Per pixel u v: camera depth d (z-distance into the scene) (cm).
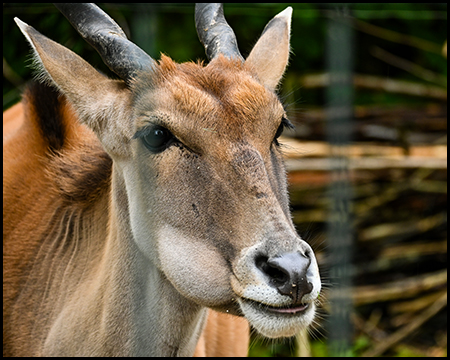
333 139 1744
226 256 768
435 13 2216
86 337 915
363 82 2259
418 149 2112
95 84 875
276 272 729
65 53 878
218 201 775
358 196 2036
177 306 871
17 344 1014
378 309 1911
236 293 751
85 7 902
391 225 2014
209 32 942
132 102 838
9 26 1845
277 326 728
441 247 1984
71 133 1102
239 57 904
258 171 772
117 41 864
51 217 1037
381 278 1955
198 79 819
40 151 1107
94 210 982
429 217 2028
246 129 791
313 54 2245
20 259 1040
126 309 890
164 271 816
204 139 784
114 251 901
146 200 826
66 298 966
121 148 856
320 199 2002
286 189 850
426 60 2434
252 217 755
